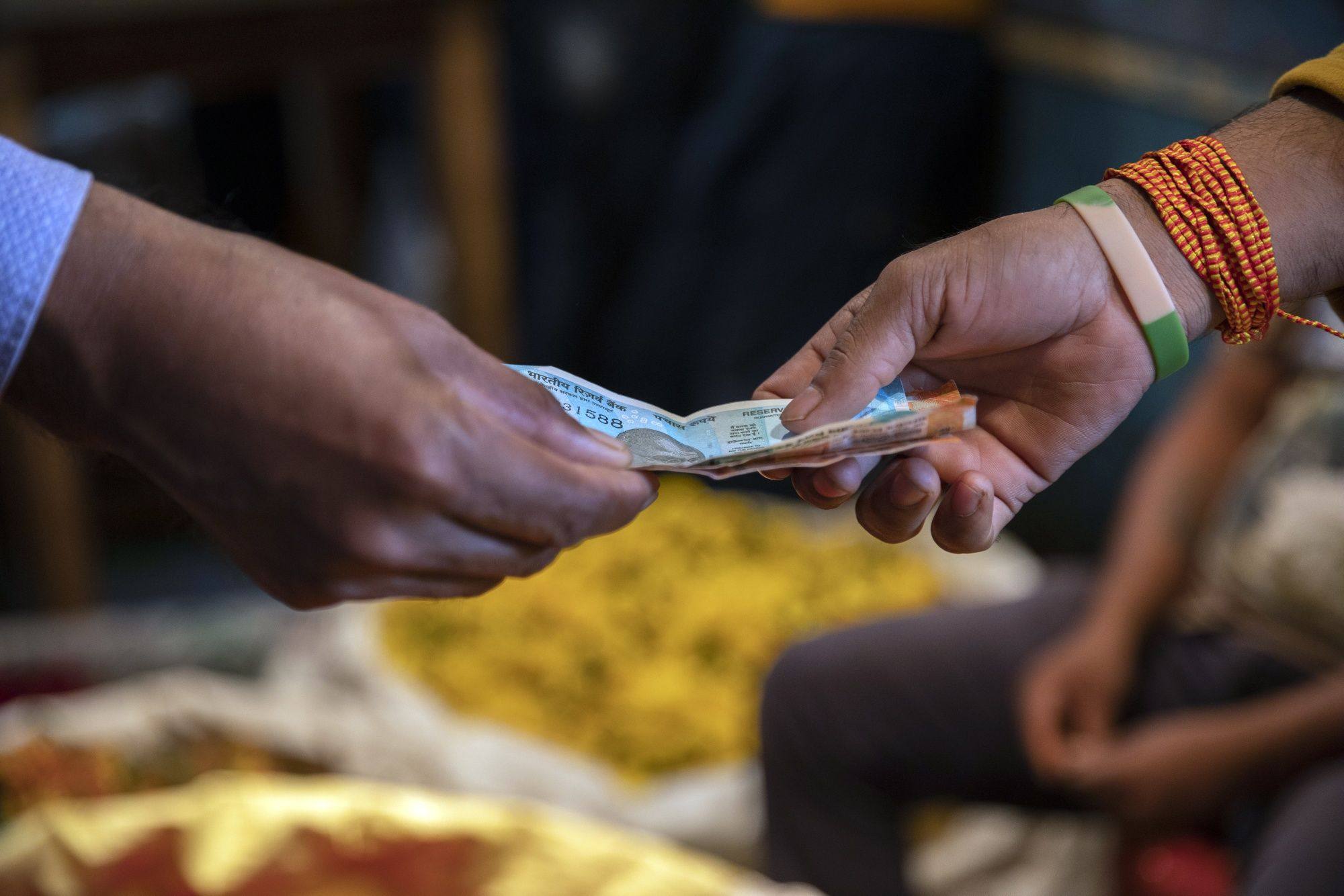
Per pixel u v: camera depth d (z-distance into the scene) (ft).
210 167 7.58
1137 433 6.75
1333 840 3.04
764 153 7.70
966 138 7.66
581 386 1.98
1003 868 4.67
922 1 7.20
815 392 1.89
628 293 8.80
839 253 7.63
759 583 5.89
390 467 1.44
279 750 4.56
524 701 5.18
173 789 4.35
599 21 8.50
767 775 4.09
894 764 3.95
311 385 1.43
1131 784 3.60
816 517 6.79
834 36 7.29
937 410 1.82
